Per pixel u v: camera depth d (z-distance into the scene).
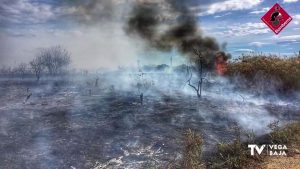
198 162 7.17
